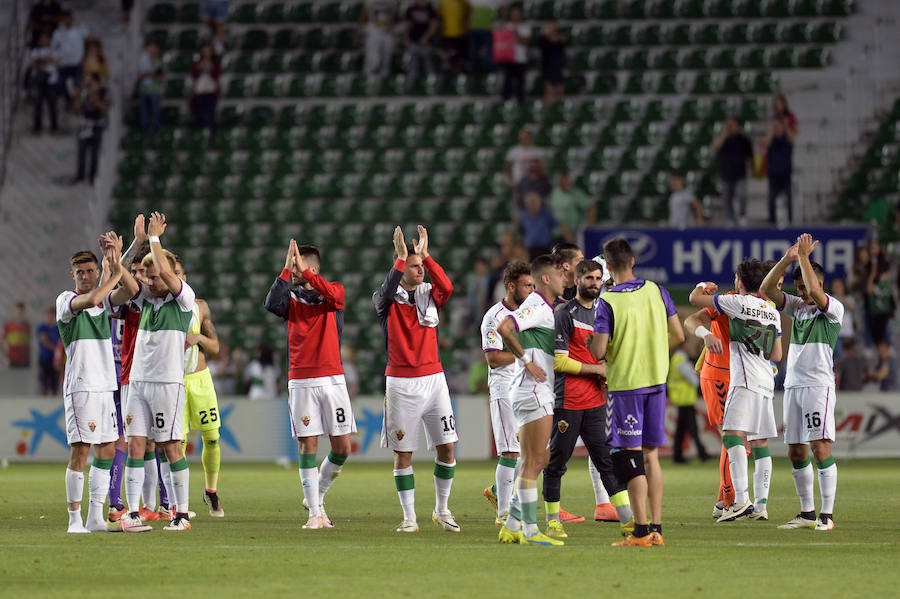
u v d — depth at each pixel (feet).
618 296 101.30
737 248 267.80
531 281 113.91
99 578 85.40
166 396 119.24
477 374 269.85
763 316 125.70
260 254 335.88
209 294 331.57
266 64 388.16
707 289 131.03
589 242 269.85
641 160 348.59
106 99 345.10
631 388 101.30
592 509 143.95
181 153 363.76
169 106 377.71
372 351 314.76
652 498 104.01
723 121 356.79
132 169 359.46
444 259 325.62
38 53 352.49
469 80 374.84
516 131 358.43
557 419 111.34
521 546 104.42
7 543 108.17
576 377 111.04
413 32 373.40
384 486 185.37
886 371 260.21
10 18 371.35
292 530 120.47
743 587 80.28
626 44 383.86
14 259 337.72
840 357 258.98
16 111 361.71
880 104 358.84
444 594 77.61
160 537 113.29
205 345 135.85
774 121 307.17
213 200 353.72
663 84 369.30
